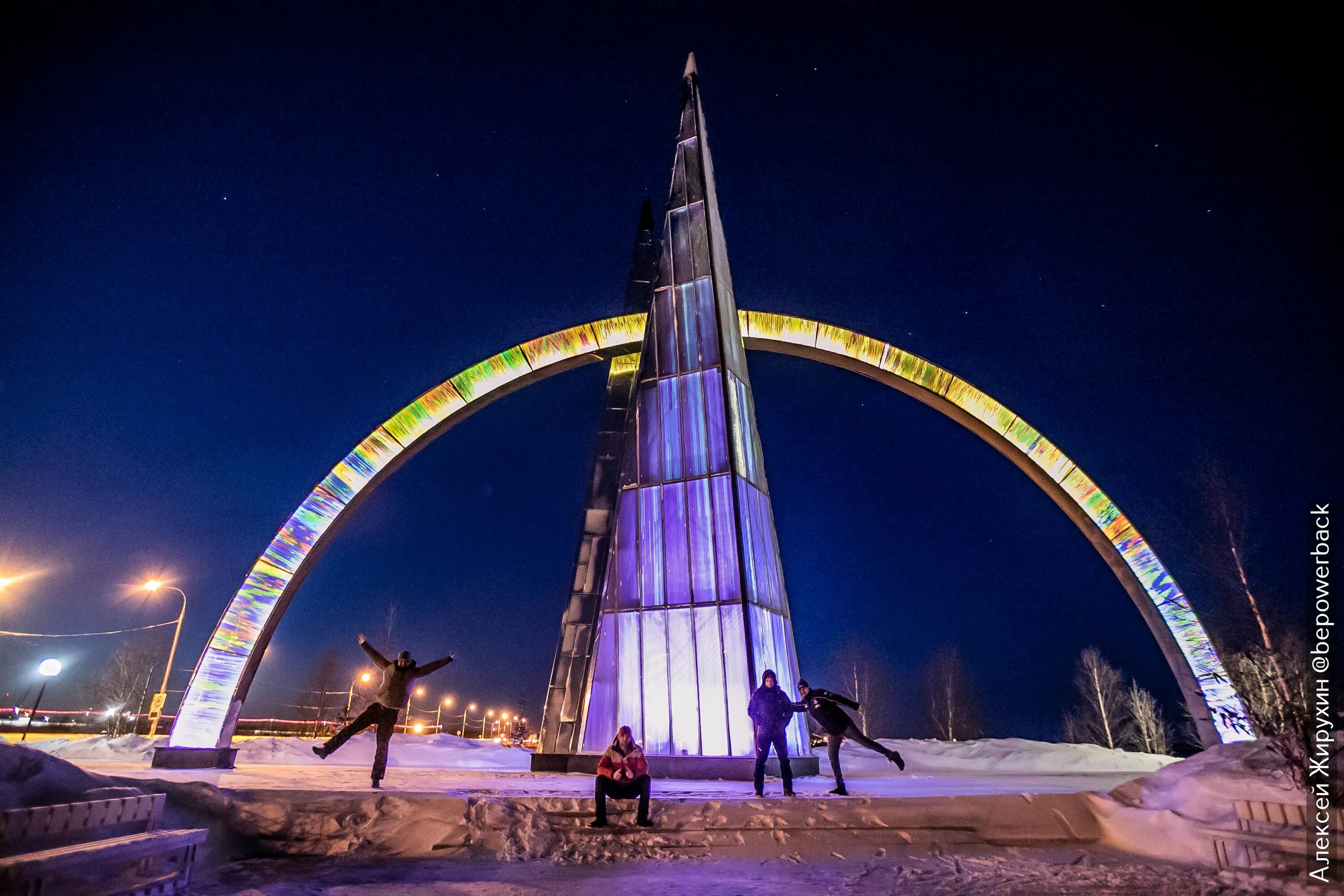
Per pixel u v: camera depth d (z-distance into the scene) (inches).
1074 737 1509.6
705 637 529.0
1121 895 217.5
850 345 842.2
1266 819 231.9
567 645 629.9
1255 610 627.2
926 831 303.9
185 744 581.9
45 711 1483.8
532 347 782.5
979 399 818.2
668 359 629.3
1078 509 789.2
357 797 321.1
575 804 330.0
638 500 596.1
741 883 241.3
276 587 658.8
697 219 663.8
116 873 181.2
